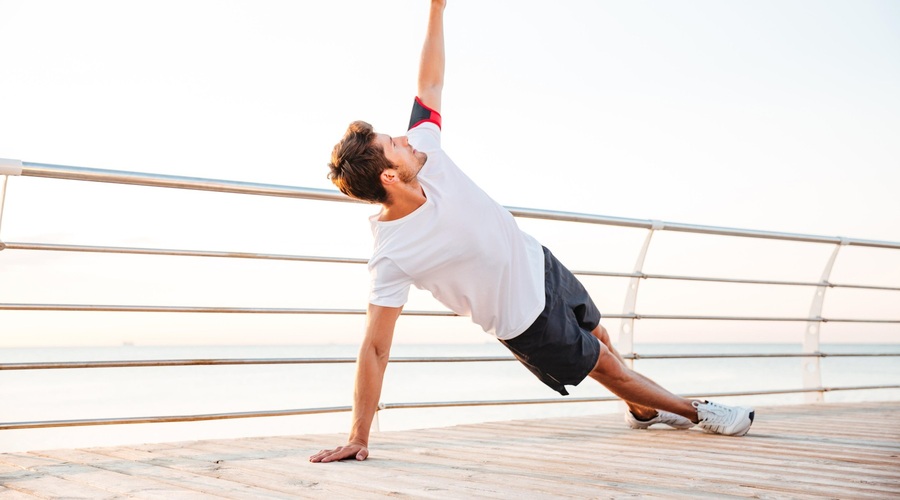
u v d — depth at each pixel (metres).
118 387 28.30
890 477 1.70
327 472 1.80
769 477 1.70
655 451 2.17
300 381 30.36
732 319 3.76
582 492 1.52
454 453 2.17
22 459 2.03
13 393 26.62
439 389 26.92
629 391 2.49
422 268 2.05
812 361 3.97
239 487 1.59
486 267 2.11
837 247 4.05
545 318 2.24
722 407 2.53
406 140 2.06
